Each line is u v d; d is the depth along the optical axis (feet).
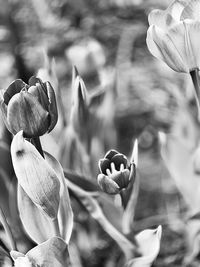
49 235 2.37
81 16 5.05
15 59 4.69
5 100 2.04
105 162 2.15
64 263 2.18
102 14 5.02
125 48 4.87
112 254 3.28
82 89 2.77
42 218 2.35
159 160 4.26
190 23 2.07
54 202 2.16
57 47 4.91
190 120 3.44
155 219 3.55
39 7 5.08
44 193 2.13
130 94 4.58
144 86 4.58
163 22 2.15
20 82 2.05
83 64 3.60
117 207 2.66
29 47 5.01
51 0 5.06
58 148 3.17
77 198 2.70
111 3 4.96
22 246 3.00
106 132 3.40
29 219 2.35
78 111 2.87
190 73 2.21
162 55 2.15
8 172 2.96
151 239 2.54
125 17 4.96
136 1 4.82
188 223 3.16
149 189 4.03
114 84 3.30
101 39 4.96
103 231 3.40
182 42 2.10
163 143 3.12
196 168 2.99
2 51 4.95
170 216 3.48
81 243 3.25
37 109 2.01
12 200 2.95
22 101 1.98
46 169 2.10
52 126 2.07
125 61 4.79
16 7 5.23
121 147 4.33
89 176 3.09
